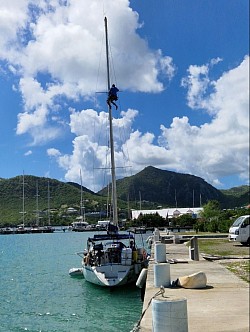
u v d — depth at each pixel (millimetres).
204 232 60969
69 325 15281
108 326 14844
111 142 31203
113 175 30672
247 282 14648
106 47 33094
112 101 32031
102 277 20891
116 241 24828
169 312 7078
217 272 16969
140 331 9141
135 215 131875
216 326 9164
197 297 12125
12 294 21891
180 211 139375
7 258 45750
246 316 9992
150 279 15836
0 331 14797
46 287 23734
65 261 40156
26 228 146250
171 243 38656
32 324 15664
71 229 146000
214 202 104500
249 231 32844
